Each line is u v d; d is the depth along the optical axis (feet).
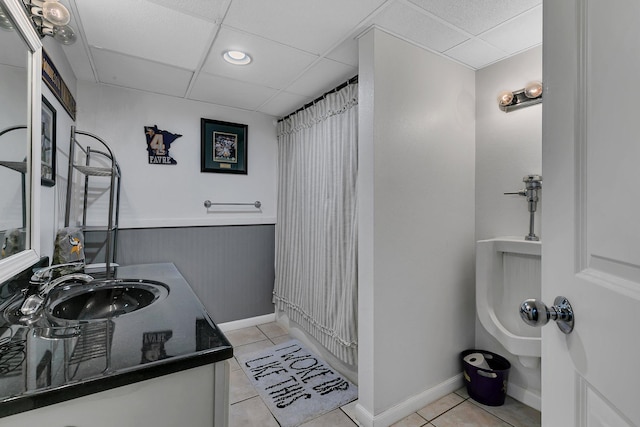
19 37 3.52
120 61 6.29
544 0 2.32
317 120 7.88
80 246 5.44
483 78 6.58
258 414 5.63
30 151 3.82
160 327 3.10
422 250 5.85
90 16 4.81
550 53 2.22
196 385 2.62
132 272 5.96
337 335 6.73
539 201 5.65
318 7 4.62
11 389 2.01
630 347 1.47
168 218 8.38
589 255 1.81
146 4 4.53
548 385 2.24
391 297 5.42
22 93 3.63
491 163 6.44
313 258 7.84
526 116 5.87
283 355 7.89
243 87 7.66
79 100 7.20
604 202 1.67
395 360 5.48
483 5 4.56
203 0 4.47
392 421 5.36
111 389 2.24
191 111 8.63
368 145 5.24
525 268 5.57
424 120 5.83
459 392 6.32
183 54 6.03
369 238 5.26
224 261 9.28
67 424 2.13
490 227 6.46
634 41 1.46
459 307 6.50
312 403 5.94
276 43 5.63
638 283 1.43
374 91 5.13
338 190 6.90
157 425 2.46
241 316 9.65
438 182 6.07
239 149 9.44
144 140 8.00
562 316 2.00
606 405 1.64
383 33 5.24
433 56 5.96
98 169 5.99
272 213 10.17
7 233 3.35
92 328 3.03
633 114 1.47
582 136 1.87
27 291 3.51
